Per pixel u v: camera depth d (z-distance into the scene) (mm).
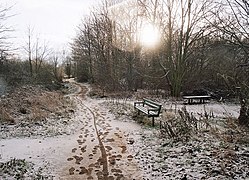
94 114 13484
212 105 16172
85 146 7715
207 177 4973
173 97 19734
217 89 20141
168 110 12953
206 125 8664
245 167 5242
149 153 6719
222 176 4941
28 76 25297
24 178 5418
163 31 20656
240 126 8820
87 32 34594
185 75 21391
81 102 19266
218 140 7133
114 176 5504
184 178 5020
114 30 26391
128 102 17203
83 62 41500
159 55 22125
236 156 5816
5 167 5922
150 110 9844
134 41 25594
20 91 18297
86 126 10570
